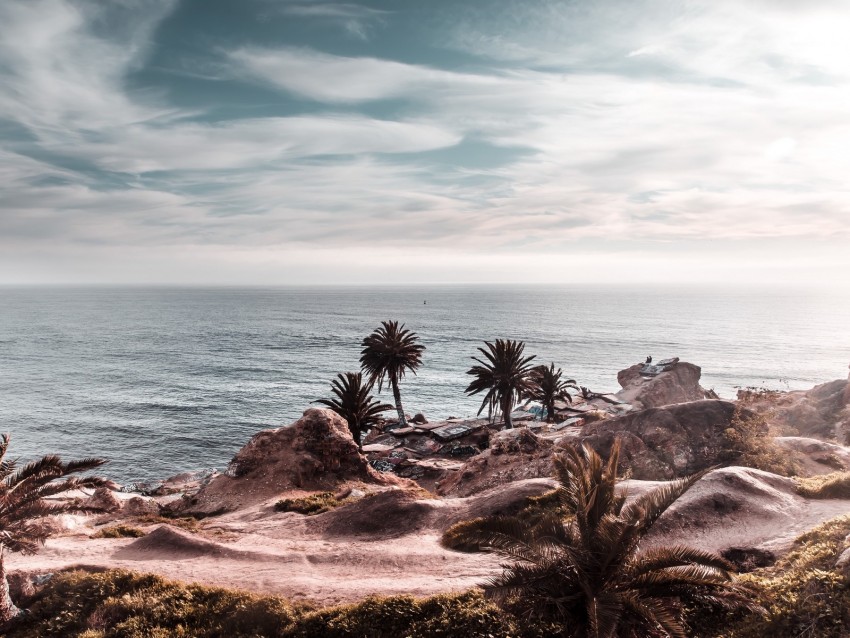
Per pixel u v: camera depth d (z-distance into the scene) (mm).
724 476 25500
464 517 27141
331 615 18219
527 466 37312
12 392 174000
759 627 14180
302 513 33969
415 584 20359
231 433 129500
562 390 81125
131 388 181375
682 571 13078
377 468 59312
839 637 12766
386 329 82438
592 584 12781
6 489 21344
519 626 16250
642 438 36188
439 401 160250
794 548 18750
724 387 194250
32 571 24094
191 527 32312
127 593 21188
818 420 45594
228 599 20016
